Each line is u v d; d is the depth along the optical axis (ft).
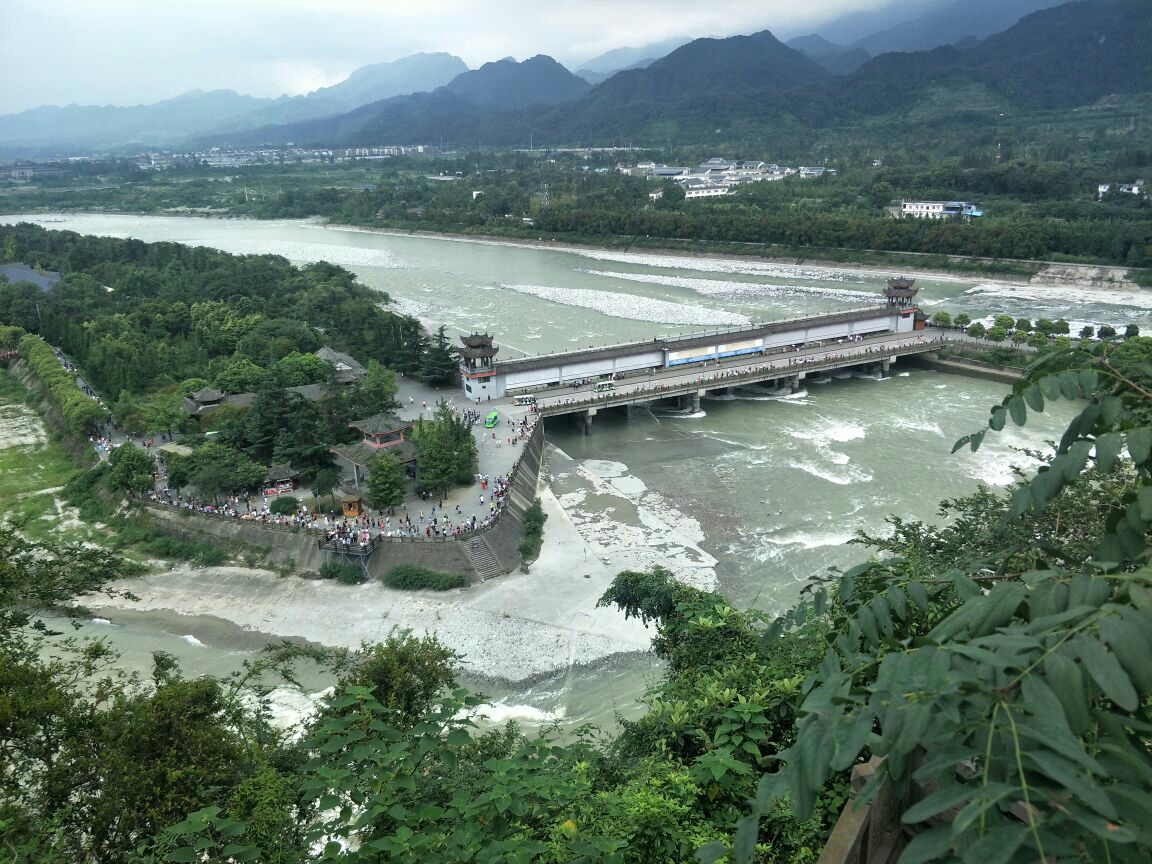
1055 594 19.57
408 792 45.03
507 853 36.63
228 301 447.42
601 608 179.83
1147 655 16.53
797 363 340.39
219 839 50.14
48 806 62.85
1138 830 14.43
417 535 203.00
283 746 78.54
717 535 213.66
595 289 538.06
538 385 321.11
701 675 69.77
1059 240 513.04
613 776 61.46
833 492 237.04
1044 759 15.37
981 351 354.54
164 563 205.77
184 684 76.43
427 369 330.13
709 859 22.07
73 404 287.48
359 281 583.99
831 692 20.75
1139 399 24.39
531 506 229.25
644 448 282.56
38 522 229.25
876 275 550.77
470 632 173.06
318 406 264.72
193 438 263.70
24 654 81.51
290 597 189.67
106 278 526.57
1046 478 22.56
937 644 19.40
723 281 552.41
